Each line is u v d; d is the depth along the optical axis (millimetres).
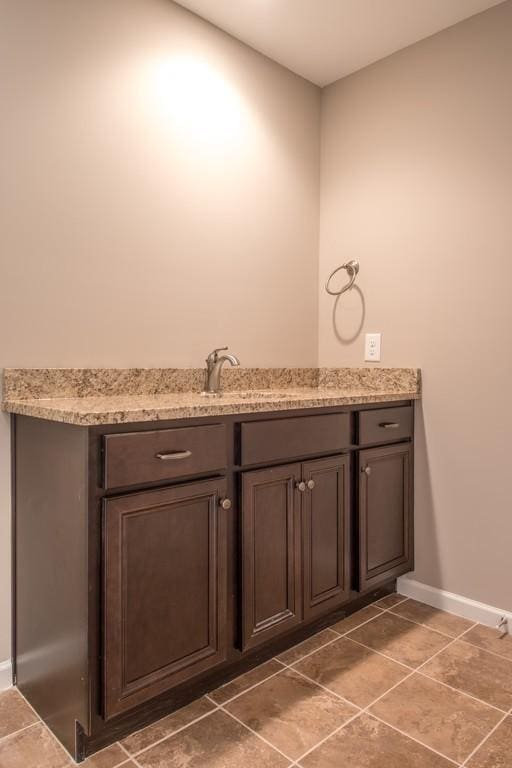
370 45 2182
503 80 1916
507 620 1910
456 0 1897
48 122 1603
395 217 2248
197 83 2004
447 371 2092
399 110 2229
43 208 1599
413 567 2197
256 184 2238
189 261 2002
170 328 1945
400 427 2119
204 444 1418
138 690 1272
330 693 1533
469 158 2014
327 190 2508
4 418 1533
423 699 1507
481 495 2004
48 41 1598
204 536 1414
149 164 1864
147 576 1289
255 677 1609
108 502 1216
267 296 2303
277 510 1622
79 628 1229
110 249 1764
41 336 1607
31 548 1445
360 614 2049
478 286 1996
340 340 2463
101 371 1745
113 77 1756
